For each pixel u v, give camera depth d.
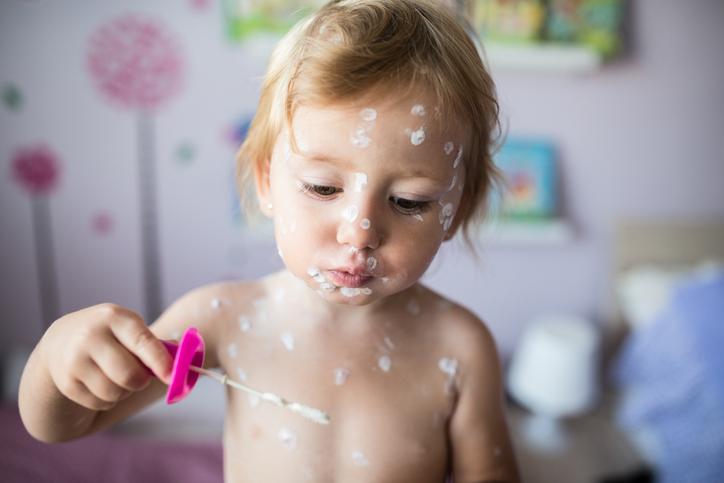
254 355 0.58
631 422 1.91
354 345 0.58
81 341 0.42
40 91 1.92
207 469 1.41
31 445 1.38
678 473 1.68
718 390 1.60
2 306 2.06
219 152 2.07
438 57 0.49
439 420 0.59
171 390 0.39
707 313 1.78
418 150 0.45
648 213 2.39
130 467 1.37
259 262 2.18
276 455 0.56
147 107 2.00
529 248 2.37
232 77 2.02
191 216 2.11
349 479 0.56
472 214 0.64
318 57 0.47
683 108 2.31
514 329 2.44
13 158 1.95
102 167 2.02
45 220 2.03
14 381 1.88
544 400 2.12
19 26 1.87
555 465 1.98
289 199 0.48
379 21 0.50
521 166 2.24
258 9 1.94
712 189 2.40
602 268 2.43
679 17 2.24
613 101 2.27
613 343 2.43
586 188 2.34
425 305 0.62
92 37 1.91
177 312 0.59
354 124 0.44
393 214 0.46
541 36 2.08
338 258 0.46
